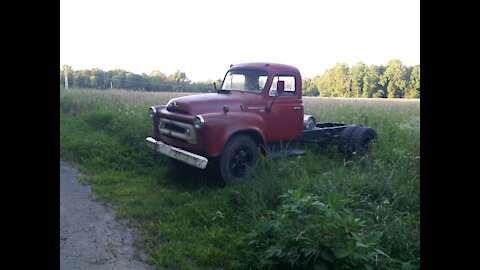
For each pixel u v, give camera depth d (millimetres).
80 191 5492
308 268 3182
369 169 5922
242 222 4449
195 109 5664
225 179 5609
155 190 5723
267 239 3697
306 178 5297
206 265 3709
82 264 3561
